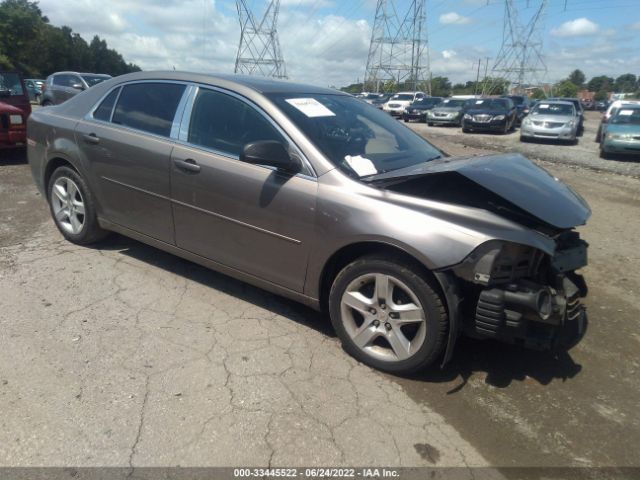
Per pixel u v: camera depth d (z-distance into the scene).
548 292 2.74
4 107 8.30
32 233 4.98
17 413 2.52
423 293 2.80
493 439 2.57
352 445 2.46
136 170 3.91
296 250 3.21
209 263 3.73
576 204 3.26
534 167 3.71
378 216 2.88
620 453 2.52
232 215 3.44
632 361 3.34
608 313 4.02
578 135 21.30
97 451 2.32
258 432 2.49
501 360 3.27
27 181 7.23
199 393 2.75
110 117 4.20
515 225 2.76
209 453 2.35
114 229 4.30
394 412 2.71
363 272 3.00
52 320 3.38
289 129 3.29
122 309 3.59
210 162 3.50
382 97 37.66
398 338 2.95
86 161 4.26
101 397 2.67
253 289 4.04
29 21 65.06
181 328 3.39
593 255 5.40
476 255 2.65
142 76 4.15
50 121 4.58
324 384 2.90
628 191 9.18
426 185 3.18
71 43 89.62
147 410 2.60
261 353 3.16
